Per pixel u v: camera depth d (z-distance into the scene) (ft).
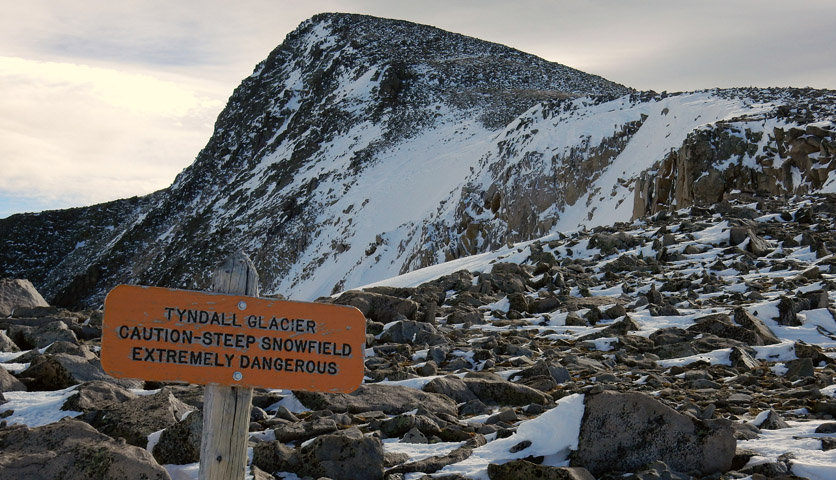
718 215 83.51
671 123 185.98
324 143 422.41
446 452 19.54
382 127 396.16
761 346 34.91
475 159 272.72
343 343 13.70
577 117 221.05
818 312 41.75
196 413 19.74
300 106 509.35
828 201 89.40
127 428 20.93
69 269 576.61
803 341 37.70
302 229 340.18
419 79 450.30
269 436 20.79
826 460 17.48
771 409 21.74
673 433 17.99
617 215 172.96
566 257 72.74
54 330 35.22
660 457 17.88
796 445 18.94
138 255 469.98
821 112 141.18
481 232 216.13
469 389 26.32
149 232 485.56
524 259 74.54
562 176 200.23
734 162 136.77
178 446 19.45
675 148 166.81
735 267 58.29
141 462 16.44
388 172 343.05
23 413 23.09
